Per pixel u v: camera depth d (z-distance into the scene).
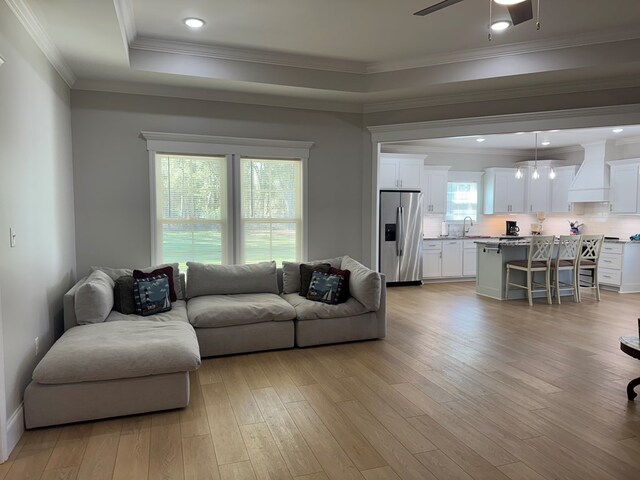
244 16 3.67
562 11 3.61
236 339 4.09
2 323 2.42
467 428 2.73
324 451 2.48
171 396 2.96
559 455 2.43
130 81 4.53
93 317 3.52
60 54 3.76
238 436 2.64
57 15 3.01
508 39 4.22
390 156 8.02
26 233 2.90
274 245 5.34
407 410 2.98
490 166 9.23
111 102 4.59
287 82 4.71
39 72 3.30
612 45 4.17
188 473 2.27
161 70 4.27
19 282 2.75
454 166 8.98
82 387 2.78
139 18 3.71
